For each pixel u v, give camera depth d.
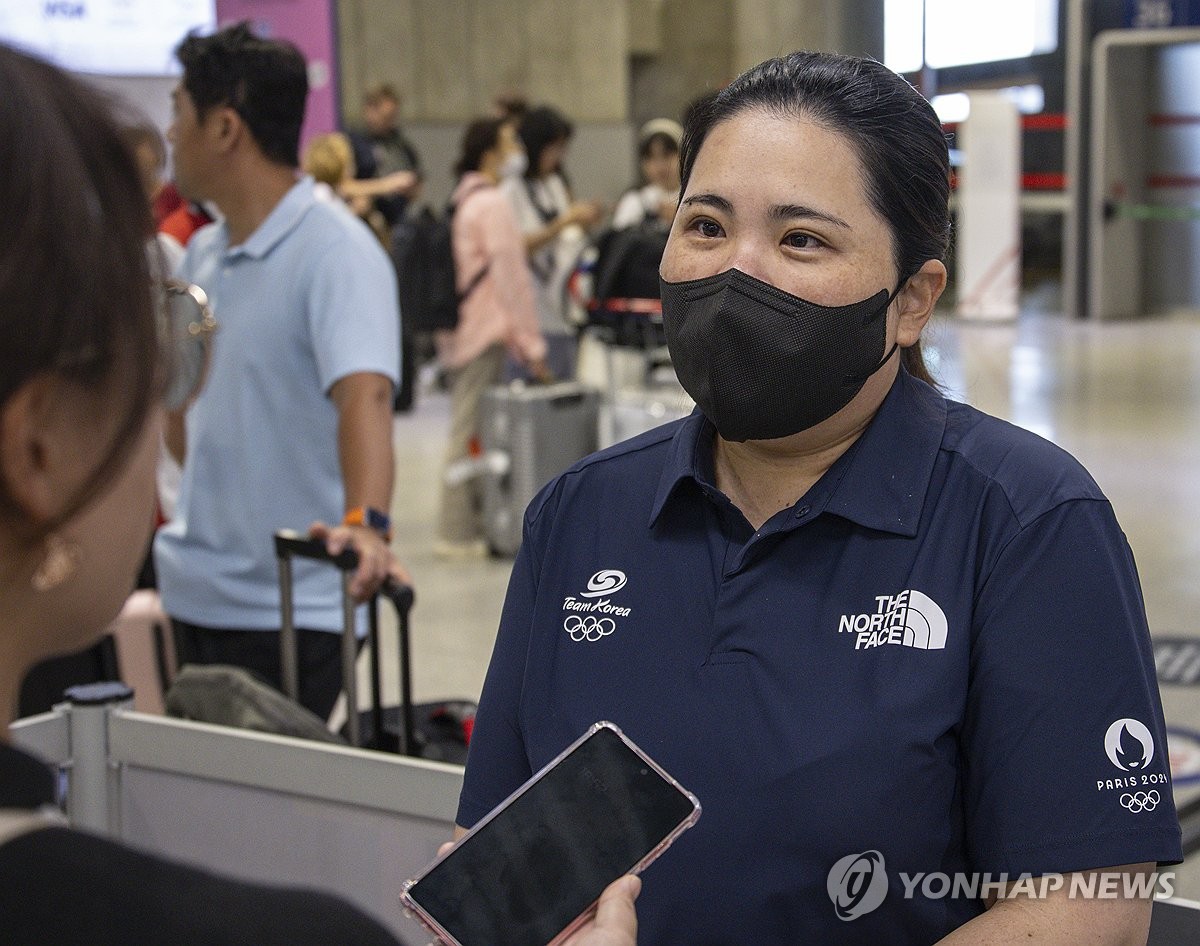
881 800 1.16
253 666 2.77
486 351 6.28
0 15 3.52
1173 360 10.98
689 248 1.27
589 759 1.02
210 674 2.33
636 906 1.21
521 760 1.35
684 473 1.30
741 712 1.22
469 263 6.22
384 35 14.60
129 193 0.63
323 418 2.74
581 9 15.34
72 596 0.65
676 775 1.22
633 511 1.33
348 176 6.62
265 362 2.71
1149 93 13.47
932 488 1.24
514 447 6.22
